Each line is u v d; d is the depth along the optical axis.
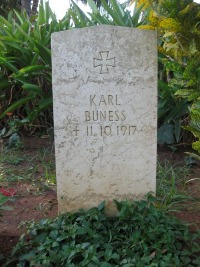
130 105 2.74
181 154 4.62
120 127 2.76
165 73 5.01
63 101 2.71
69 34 2.63
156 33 2.67
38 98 5.50
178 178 3.74
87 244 2.35
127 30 2.63
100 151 2.78
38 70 5.27
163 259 2.32
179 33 2.61
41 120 5.57
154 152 2.83
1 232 2.78
